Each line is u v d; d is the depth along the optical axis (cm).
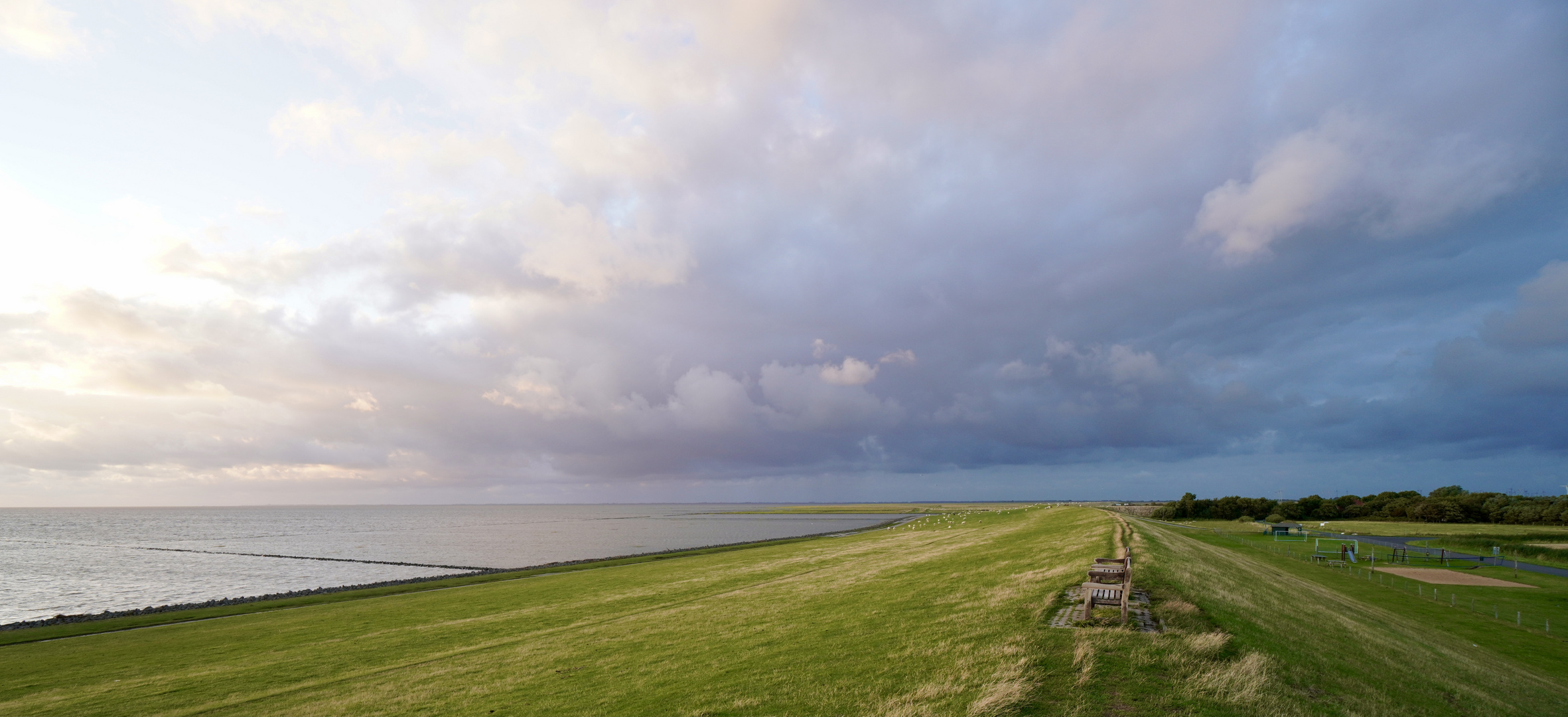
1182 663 1725
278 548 13638
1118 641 1897
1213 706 1491
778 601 3638
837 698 1731
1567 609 4684
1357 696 1720
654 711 1859
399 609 4775
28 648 3869
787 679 1972
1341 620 2933
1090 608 2206
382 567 9900
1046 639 1959
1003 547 5300
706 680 2089
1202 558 4409
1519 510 12988
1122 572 2302
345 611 4853
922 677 1795
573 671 2492
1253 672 1684
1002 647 1920
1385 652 2408
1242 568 4681
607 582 5738
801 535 15850
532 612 4234
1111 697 1527
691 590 4747
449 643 3409
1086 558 3516
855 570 4972
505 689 2338
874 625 2562
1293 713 1498
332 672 2938
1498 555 8112
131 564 10612
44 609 6397
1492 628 4028
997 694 1548
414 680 2627
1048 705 1491
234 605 5606
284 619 4647
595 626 3472
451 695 2347
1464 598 5097
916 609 2755
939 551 5900
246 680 2867
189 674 3084
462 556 11419
